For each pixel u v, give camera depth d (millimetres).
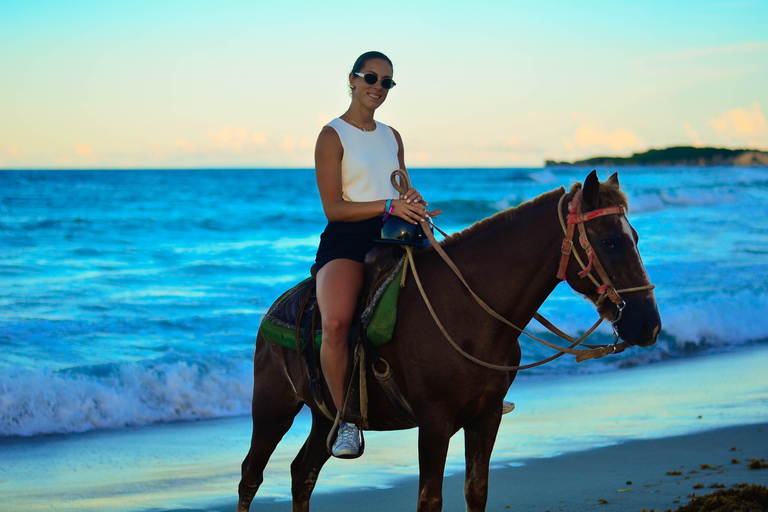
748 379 9766
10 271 17266
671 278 16688
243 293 15273
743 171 67625
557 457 6520
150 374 9055
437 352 3504
